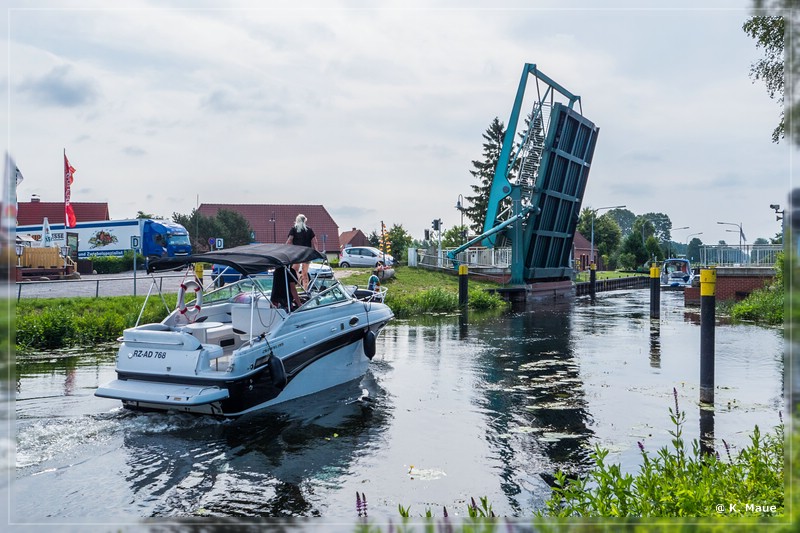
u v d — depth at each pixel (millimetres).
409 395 9781
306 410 8766
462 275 25328
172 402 7902
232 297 11039
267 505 5254
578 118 29562
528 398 9562
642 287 52938
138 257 39156
